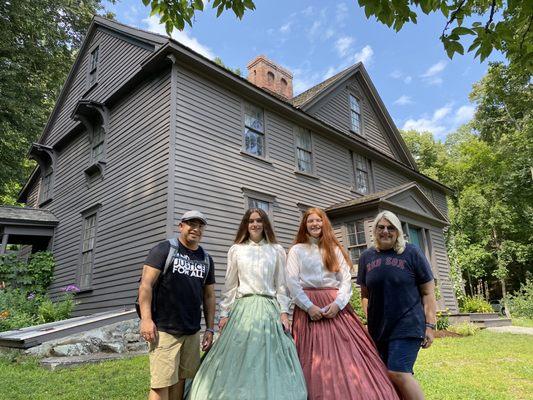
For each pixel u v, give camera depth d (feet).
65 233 38.27
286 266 10.14
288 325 9.37
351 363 8.48
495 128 81.66
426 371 17.43
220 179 28.99
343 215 38.19
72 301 30.78
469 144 91.76
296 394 7.79
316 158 40.01
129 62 34.04
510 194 77.97
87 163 36.88
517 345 26.45
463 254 79.41
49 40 58.23
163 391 8.63
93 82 40.19
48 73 61.31
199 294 9.44
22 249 49.34
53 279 37.93
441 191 63.36
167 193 25.12
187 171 26.61
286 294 9.92
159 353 8.64
